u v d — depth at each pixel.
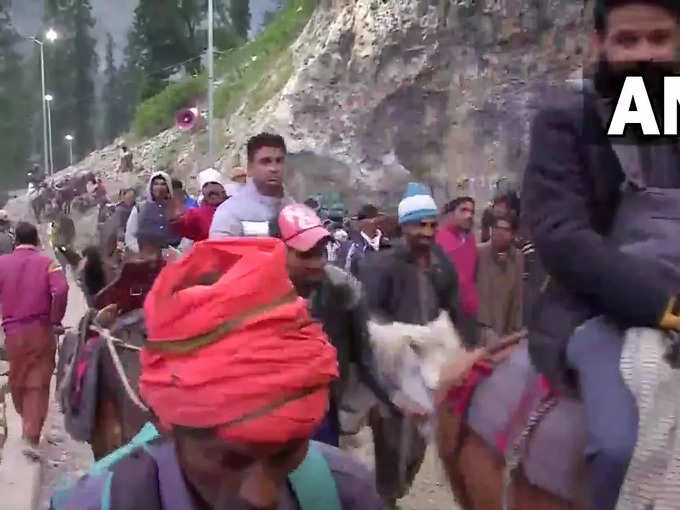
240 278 1.76
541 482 2.98
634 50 2.82
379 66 23.80
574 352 2.88
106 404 5.64
